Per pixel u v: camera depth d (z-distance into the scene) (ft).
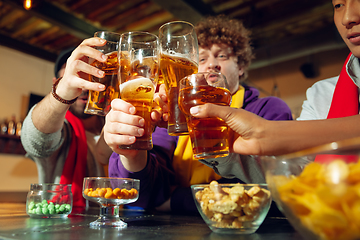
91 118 5.45
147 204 3.07
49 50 14.48
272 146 1.57
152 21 11.62
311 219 0.95
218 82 1.70
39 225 1.89
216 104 1.67
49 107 3.08
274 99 4.02
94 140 5.19
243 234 1.56
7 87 13.12
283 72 16.80
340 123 1.58
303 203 0.97
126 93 1.87
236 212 1.53
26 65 14.06
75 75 2.36
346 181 0.86
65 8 10.78
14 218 2.28
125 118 1.84
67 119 4.56
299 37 12.85
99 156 4.69
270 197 1.59
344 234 0.89
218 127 1.65
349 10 2.52
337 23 2.79
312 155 1.02
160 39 2.13
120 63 1.97
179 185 3.63
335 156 0.95
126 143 1.86
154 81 1.96
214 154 1.65
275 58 13.65
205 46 4.15
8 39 12.62
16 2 9.53
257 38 14.08
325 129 1.53
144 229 1.75
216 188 1.56
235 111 1.56
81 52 2.29
